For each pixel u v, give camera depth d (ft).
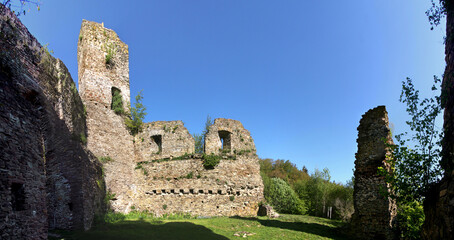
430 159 27.55
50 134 34.58
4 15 26.78
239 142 76.18
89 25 66.85
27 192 21.86
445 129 22.97
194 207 65.16
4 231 18.44
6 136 19.98
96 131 59.21
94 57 65.16
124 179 62.85
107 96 64.90
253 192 72.84
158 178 66.59
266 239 40.88
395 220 44.09
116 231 38.86
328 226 59.26
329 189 105.81
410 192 29.22
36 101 31.65
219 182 68.44
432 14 23.90
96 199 46.01
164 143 70.08
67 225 36.04
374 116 48.96
